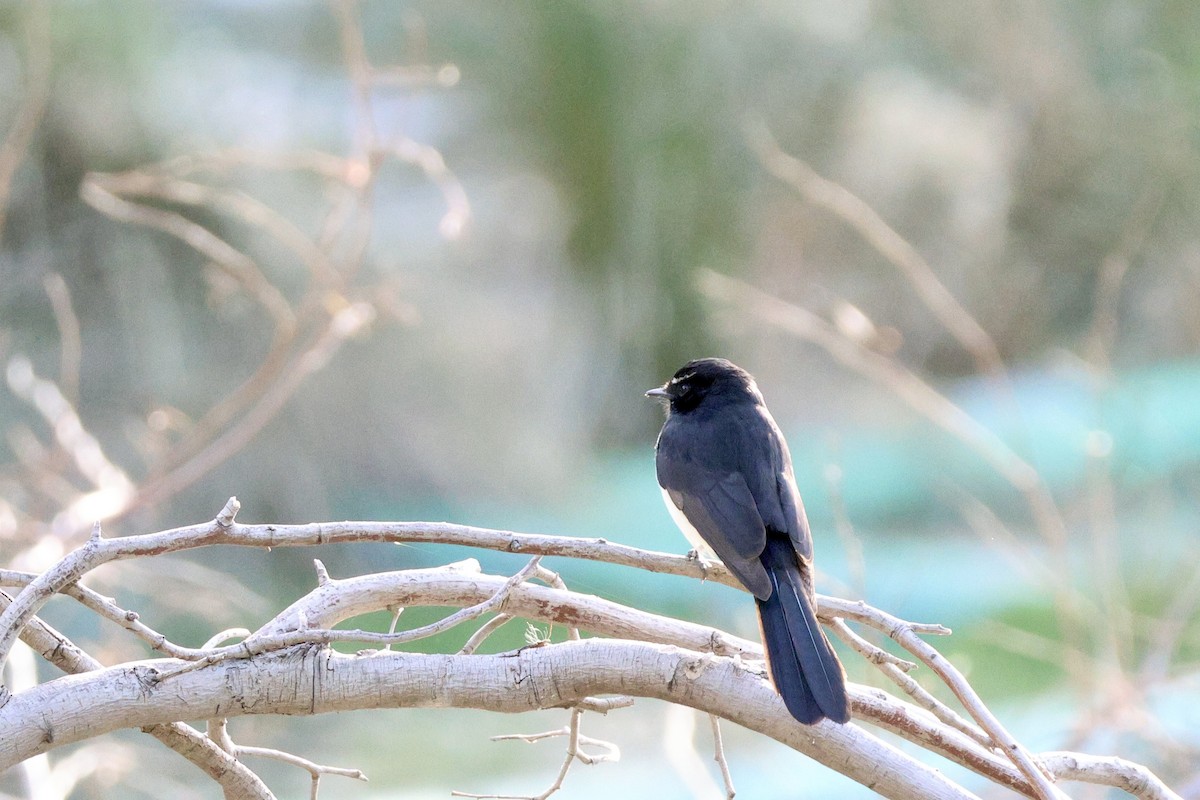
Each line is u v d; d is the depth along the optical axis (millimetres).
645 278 22438
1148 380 18531
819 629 3959
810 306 22781
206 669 3389
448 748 12352
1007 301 24359
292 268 16656
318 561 3951
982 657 12992
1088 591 13844
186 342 16109
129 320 15789
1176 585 13539
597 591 15305
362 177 9367
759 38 23141
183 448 9383
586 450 21734
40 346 15453
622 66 22062
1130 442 14562
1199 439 16031
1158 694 9602
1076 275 24312
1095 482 10695
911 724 3715
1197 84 24453
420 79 9953
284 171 17078
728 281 17250
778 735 3645
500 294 21078
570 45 21703
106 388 15617
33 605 3240
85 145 15938
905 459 19688
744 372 6656
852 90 23875
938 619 14195
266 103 17688
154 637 3361
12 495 12117
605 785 11484
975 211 24344
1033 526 17281
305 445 17031
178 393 15898
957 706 10734
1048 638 13297
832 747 3629
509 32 21656
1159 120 24438
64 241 15781
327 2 18953
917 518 18375
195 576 12156
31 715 3217
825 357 23031
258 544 3449
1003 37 25500
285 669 3418
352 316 9508
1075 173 24734
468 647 4023
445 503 18812
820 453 20844
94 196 14859
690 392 6617
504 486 19656
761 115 22531
